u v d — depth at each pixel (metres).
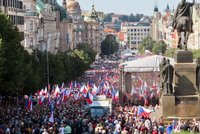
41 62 175.88
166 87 72.81
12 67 110.56
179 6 75.69
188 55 73.38
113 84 180.88
